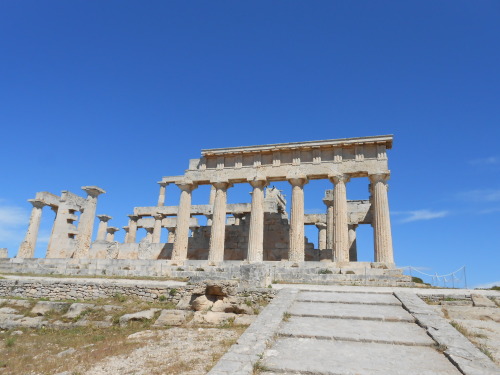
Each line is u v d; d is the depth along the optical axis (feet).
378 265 98.07
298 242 111.45
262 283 65.21
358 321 42.65
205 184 133.18
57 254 162.81
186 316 53.47
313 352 31.91
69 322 59.06
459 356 29.71
